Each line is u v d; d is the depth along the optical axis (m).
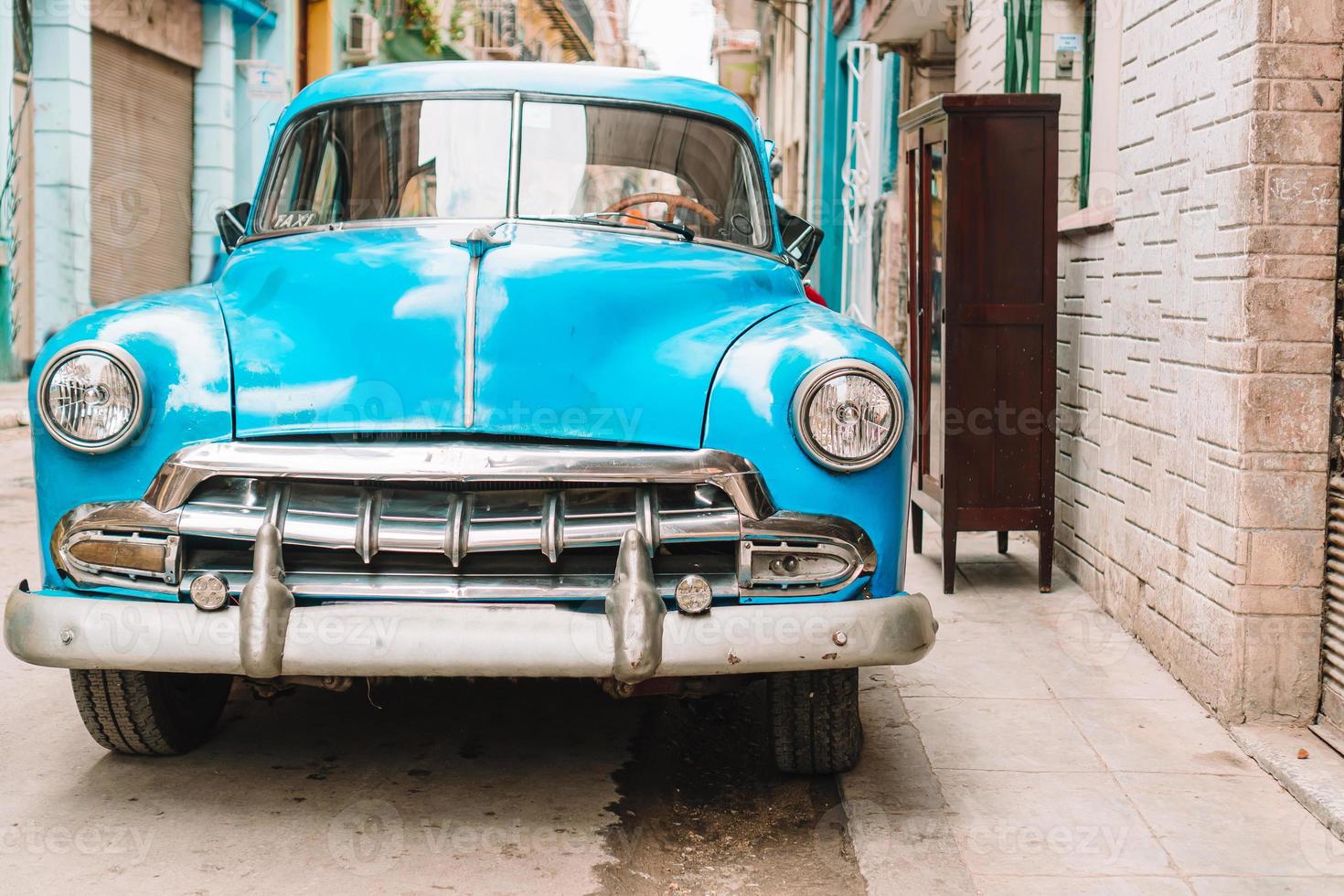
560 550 3.00
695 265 3.64
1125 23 4.96
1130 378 4.90
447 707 4.21
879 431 3.09
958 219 5.44
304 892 2.88
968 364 5.48
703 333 3.29
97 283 13.80
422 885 2.93
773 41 26.25
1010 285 5.47
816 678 3.41
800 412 3.06
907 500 3.26
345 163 4.12
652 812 3.47
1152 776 3.61
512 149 4.09
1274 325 3.80
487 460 2.96
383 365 3.10
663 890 3.04
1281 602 3.87
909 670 4.52
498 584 3.01
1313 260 3.78
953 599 5.45
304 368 3.11
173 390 3.06
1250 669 3.90
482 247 3.38
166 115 15.37
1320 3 3.72
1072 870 3.04
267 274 3.44
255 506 3.04
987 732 3.94
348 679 3.19
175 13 15.23
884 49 13.61
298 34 17.70
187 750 3.71
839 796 3.52
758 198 4.31
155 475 3.03
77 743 3.76
